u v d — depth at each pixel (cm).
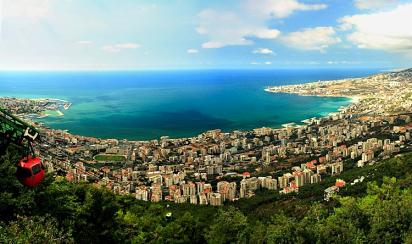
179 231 4400
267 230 3988
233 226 4200
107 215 3306
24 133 1947
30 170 1895
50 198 2705
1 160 2414
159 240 4225
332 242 3516
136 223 4534
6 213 2280
